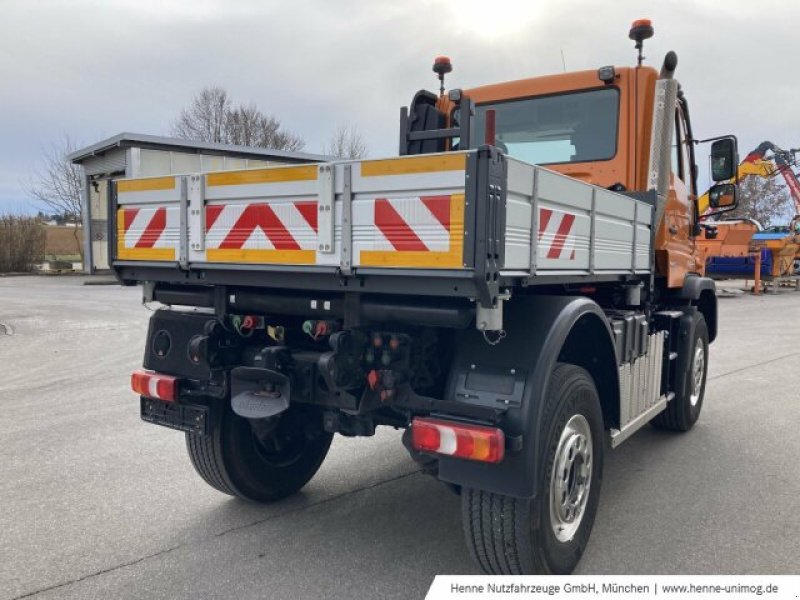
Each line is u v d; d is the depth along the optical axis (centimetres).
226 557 339
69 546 350
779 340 1192
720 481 455
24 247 3425
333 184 272
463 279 241
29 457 498
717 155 548
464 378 294
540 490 285
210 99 3634
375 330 301
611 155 479
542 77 504
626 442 550
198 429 351
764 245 2341
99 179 2353
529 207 268
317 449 438
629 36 474
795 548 349
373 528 376
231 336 346
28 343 1104
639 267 425
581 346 352
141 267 358
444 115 514
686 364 551
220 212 316
